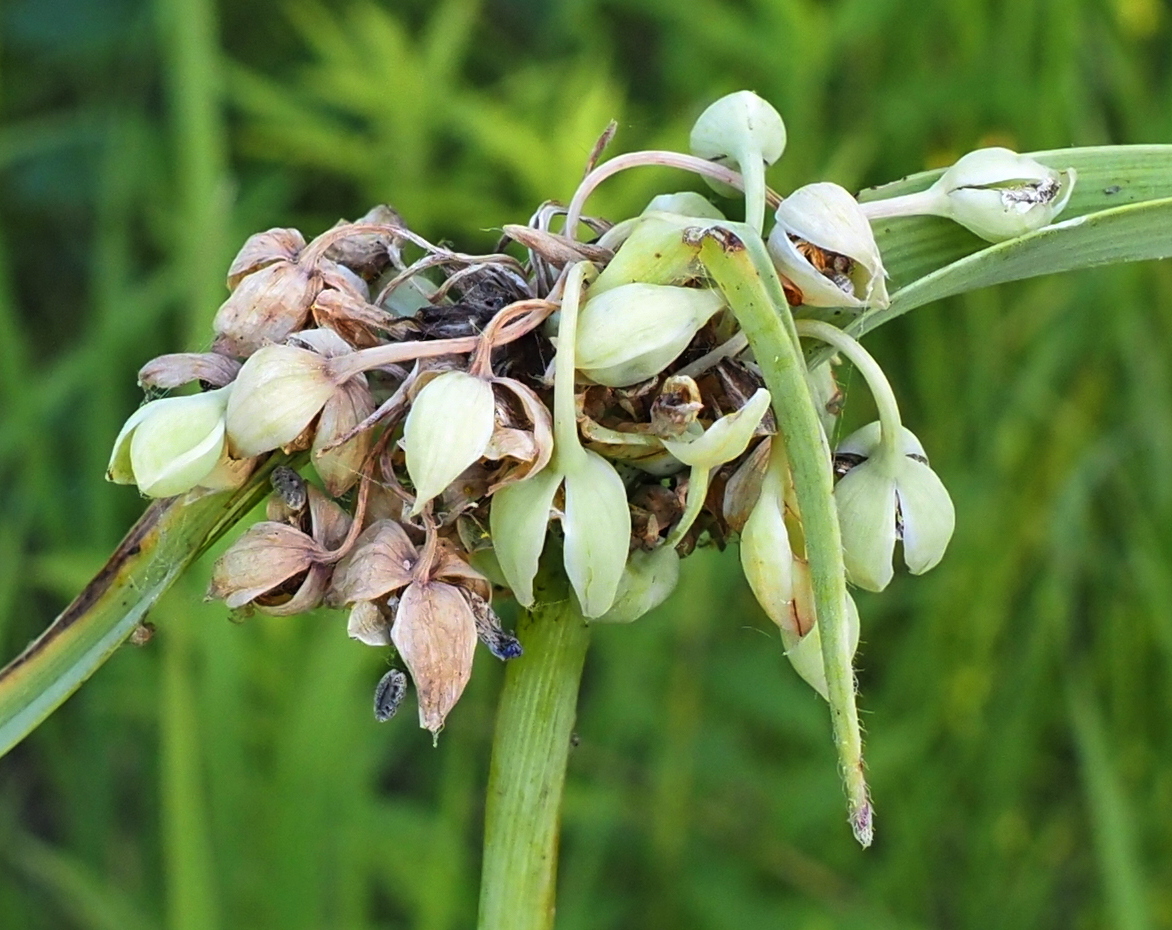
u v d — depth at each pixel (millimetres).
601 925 414
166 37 466
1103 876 420
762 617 442
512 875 259
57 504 426
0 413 451
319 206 531
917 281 248
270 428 242
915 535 248
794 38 439
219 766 345
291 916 344
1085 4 456
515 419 243
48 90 585
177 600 332
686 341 240
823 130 475
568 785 416
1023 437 450
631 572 253
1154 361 443
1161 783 448
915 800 445
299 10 506
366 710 380
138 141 488
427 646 243
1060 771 468
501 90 538
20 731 251
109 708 414
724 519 252
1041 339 452
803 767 433
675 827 422
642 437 244
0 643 409
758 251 238
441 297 251
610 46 534
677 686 417
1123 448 441
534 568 242
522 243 244
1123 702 458
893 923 404
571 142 390
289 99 455
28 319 574
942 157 475
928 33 483
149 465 243
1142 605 450
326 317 248
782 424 237
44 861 410
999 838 449
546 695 258
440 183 452
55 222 575
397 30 458
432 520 245
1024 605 457
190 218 335
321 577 247
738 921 405
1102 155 257
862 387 457
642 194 411
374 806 383
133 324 424
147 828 433
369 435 246
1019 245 248
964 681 446
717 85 464
